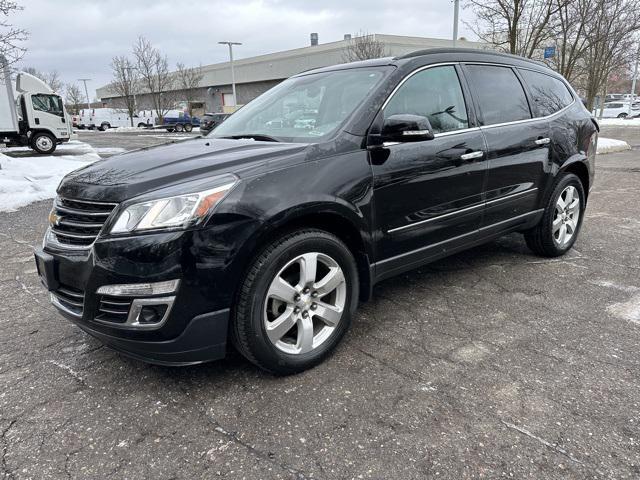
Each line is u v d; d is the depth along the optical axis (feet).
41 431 7.49
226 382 8.73
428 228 10.89
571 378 8.66
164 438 7.29
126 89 167.12
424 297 12.41
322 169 8.87
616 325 10.71
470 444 7.03
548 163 13.93
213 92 217.15
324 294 9.11
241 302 8.08
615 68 54.85
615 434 7.19
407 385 8.52
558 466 6.58
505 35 42.39
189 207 7.57
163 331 7.61
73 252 8.16
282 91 12.71
